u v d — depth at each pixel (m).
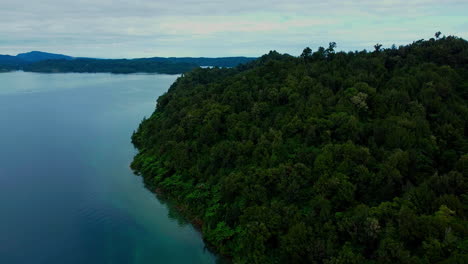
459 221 34.88
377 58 88.12
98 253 49.34
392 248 33.81
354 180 46.00
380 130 54.66
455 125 56.09
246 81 92.19
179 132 75.88
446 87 65.62
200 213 56.16
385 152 49.78
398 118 57.34
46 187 70.19
